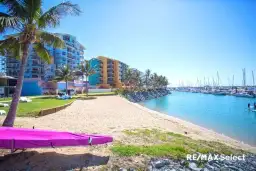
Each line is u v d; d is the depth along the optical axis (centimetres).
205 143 1088
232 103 6178
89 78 9625
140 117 2091
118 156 671
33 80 5256
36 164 584
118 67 10512
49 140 586
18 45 1184
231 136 1933
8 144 547
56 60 7931
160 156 700
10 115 1005
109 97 5488
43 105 2275
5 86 4200
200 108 4712
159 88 13812
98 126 1312
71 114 1853
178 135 1212
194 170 639
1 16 966
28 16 1063
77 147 755
